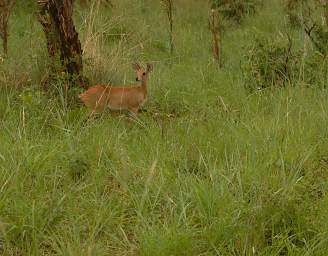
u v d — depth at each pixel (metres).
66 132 8.79
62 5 10.74
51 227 6.62
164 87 11.99
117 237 6.64
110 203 7.00
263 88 11.48
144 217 6.77
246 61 12.73
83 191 7.43
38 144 8.32
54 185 7.09
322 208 6.76
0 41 13.62
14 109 10.04
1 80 10.99
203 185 7.02
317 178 7.44
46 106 10.00
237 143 8.34
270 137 8.48
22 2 16.53
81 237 6.58
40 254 6.26
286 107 9.87
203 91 11.60
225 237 6.37
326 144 8.53
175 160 8.23
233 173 7.29
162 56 14.82
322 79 11.27
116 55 12.55
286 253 6.38
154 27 16.92
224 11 17.77
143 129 9.73
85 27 13.80
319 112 9.62
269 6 18.81
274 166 7.82
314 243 6.16
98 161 8.12
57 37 10.94
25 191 7.33
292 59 12.10
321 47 12.91
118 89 10.33
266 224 6.57
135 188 7.34
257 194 6.98
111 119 10.05
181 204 6.77
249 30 16.42
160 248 6.08
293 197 6.80
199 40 16.28
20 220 6.54
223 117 9.84
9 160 7.75
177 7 18.70
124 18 16.19
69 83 10.87
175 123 9.79
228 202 6.87
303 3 16.19
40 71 11.31
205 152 8.46
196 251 6.23
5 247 6.33
